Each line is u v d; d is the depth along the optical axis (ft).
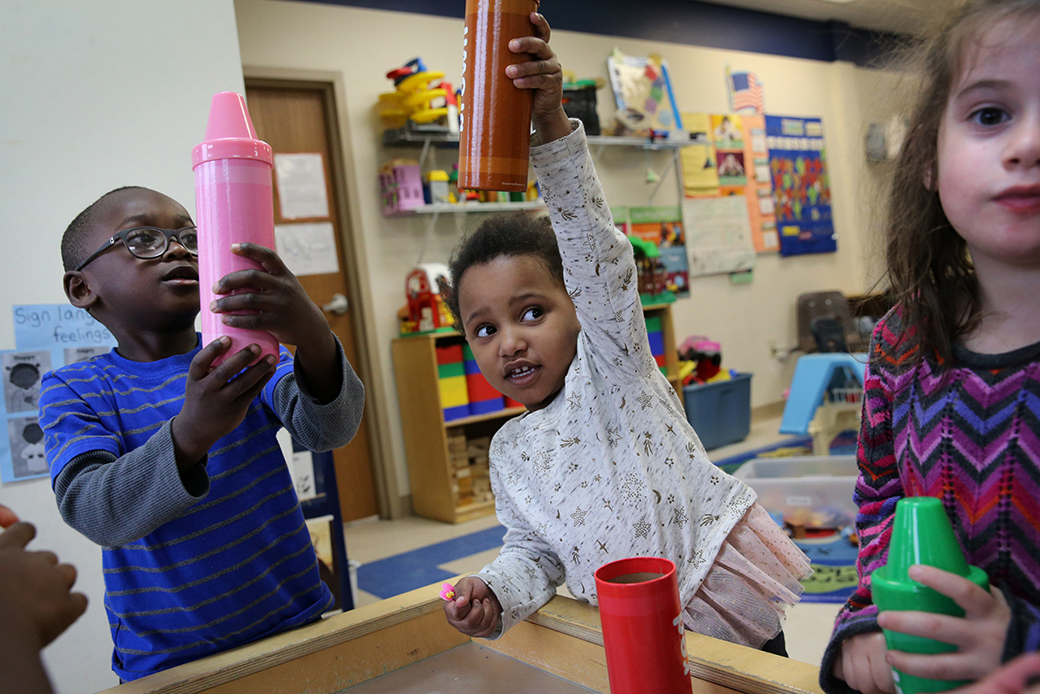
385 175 11.89
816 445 11.03
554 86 1.97
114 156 5.30
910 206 1.72
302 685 2.27
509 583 2.50
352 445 12.02
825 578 6.96
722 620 2.58
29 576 1.26
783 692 1.69
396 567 9.14
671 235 15.96
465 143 1.95
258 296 1.96
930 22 1.59
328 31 11.66
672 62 16.14
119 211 2.79
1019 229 1.35
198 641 2.70
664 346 14.29
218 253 1.98
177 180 5.50
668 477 2.71
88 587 5.08
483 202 12.41
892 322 1.87
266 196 2.04
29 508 5.02
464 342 11.78
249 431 2.87
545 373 2.81
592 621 2.24
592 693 2.12
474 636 2.37
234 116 2.02
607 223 2.49
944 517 1.30
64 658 4.95
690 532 2.67
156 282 2.75
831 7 18.12
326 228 11.86
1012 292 1.54
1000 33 1.34
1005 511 1.54
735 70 17.28
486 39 1.90
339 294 11.95
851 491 7.98
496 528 10.59
